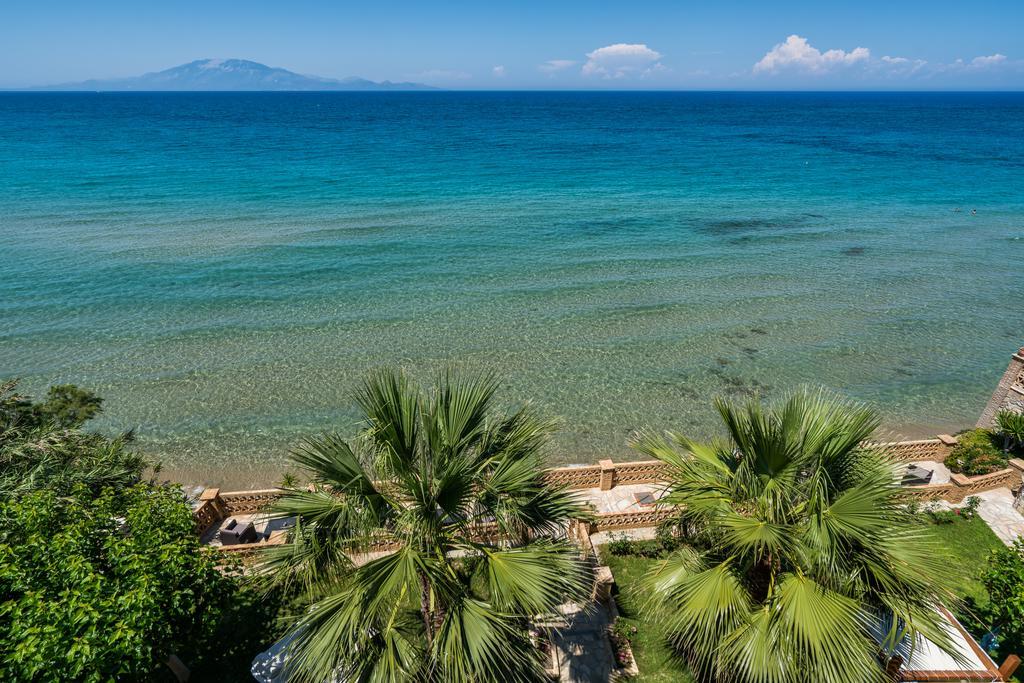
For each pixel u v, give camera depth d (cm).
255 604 1407
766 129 16588
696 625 1006
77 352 3000
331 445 955
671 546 1608
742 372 2947
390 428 934
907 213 6203
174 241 4797
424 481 926
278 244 4800
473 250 4769
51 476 1409
